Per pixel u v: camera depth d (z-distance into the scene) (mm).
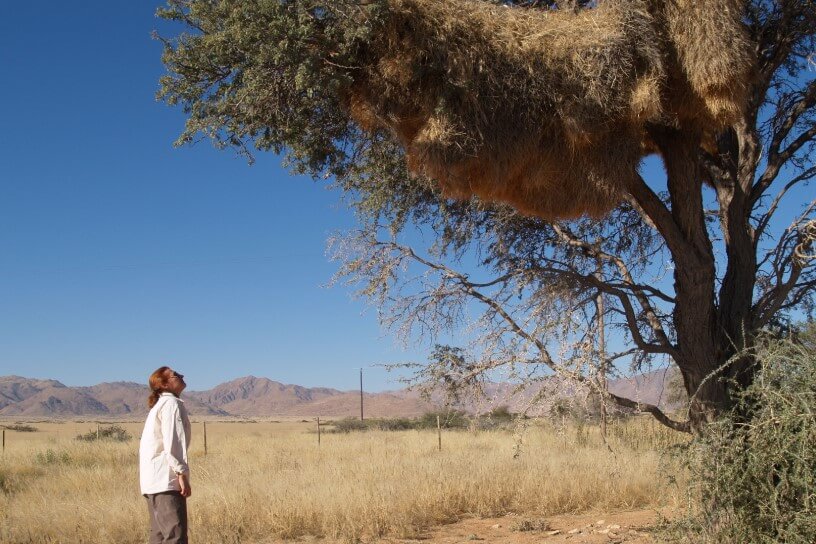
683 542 7105
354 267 8539
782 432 6133
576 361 7449
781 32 8812
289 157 8594
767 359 6465
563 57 6812
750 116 8758
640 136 7344
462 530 10648
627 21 6895
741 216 8641
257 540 10164
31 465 20562
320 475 14328
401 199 9625
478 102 6699
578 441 15547
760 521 6270
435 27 6664
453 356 7941
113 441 30734
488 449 20156
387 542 9891
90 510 11242
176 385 6793
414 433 30188
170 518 6414
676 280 8328
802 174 8812
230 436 37438
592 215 7324
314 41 6926
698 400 7961
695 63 6988
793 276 8242
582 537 9586
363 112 7340
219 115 7254
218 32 6891
